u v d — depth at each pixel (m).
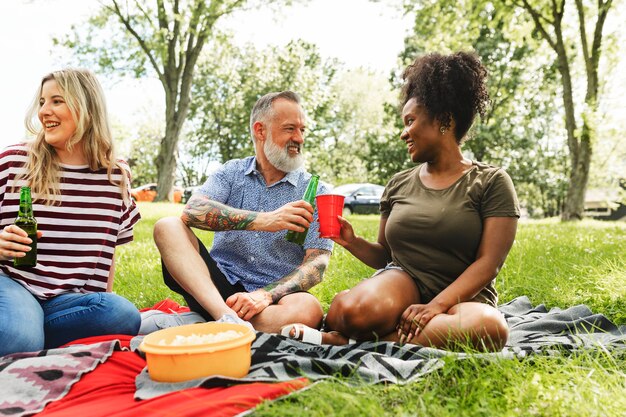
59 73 2.47
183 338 1.94
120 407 1.68
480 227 2.42
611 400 1.64
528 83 24.33
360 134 42.09
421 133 2.51
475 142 23.78
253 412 1.57
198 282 2.50
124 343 2.32
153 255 6.17
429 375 1.86
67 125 2.42
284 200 2.97
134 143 47.53
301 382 1.76
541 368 1.94
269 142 2.84
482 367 1.92
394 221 2.59
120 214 2.62
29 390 1.80
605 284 3.77
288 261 2.91
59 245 2.45
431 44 16.45
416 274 2.52
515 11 16.25
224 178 3.02
